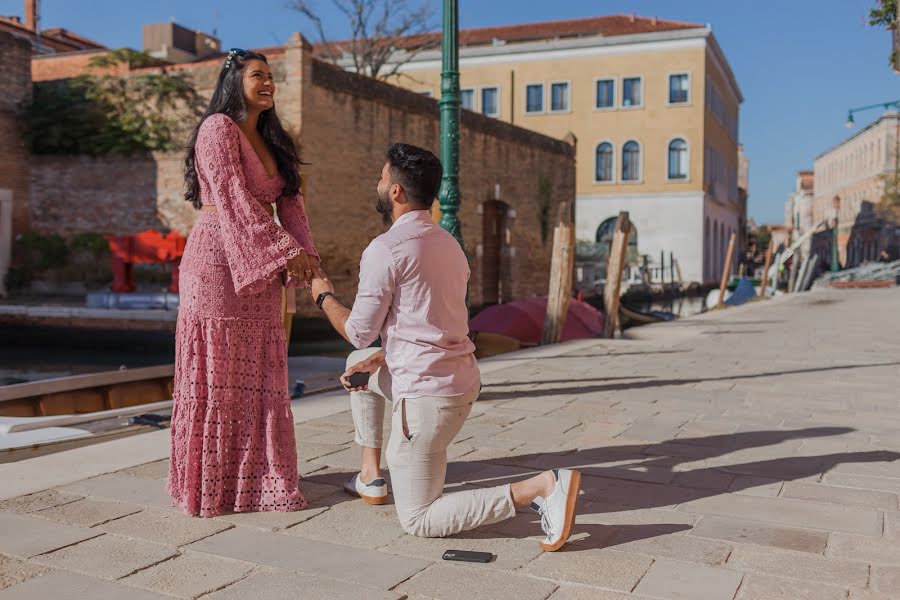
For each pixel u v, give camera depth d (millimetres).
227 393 3533
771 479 4145
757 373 8492
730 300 30766
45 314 17094
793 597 2652
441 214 7301
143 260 17828
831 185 89875
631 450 4816
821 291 38344
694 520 3459
